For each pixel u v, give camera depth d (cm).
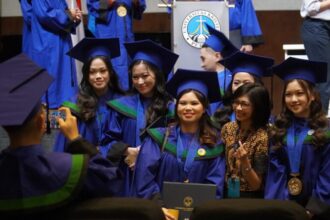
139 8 725
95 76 489
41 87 245
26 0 695
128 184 449
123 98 488
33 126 241
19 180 234
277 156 400
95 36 712
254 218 235
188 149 403
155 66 479
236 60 512
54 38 679
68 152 278
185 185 350
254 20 721
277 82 838
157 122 462
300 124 403
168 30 905
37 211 231
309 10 625
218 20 620
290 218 232
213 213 237
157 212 230
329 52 627
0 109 236
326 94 620
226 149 411
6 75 251
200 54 608
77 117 479
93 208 230
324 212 365
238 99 410
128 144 477
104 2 708
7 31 905
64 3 691
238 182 396
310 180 389
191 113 404
